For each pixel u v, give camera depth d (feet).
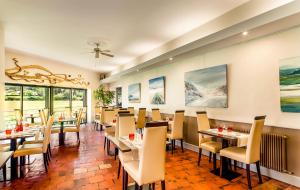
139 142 10.27
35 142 14.80
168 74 21.99
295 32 10.61
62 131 20.18
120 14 13.00
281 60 11.23
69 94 34.24
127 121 13.92
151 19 13.74
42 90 29.12
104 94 37.70
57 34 17.11
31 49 22.68
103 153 16.87
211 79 15.92
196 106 17.56
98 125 31.60
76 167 13.44
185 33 16.53
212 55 16.05
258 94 12.54
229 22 12.38
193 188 10.27
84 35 17.29
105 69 36.68
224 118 14.92
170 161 14.62
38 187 10.48
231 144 13.37
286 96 10.96
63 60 29.01
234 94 14.17
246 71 13.32
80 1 11.33
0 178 11.73
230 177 11.68
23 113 25.95
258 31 10.98
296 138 10.63
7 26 15.16
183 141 19.15
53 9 12.36
